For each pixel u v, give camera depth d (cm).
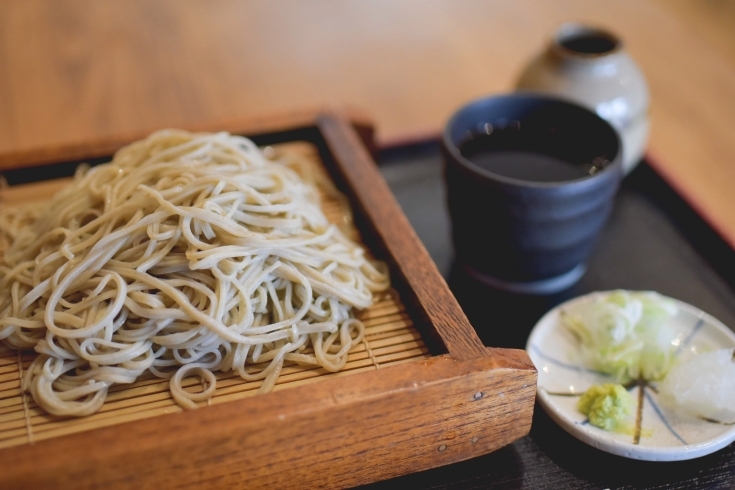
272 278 41
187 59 69
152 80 66
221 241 41
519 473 40
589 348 43
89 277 40
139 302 39
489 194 44
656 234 51
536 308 47
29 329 40
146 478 36
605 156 47
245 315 40
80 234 41
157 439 35
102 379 39
